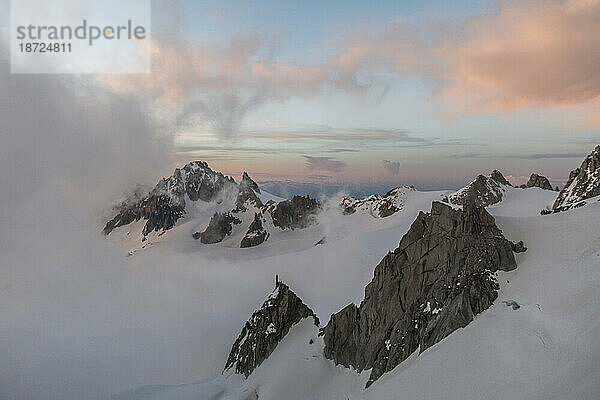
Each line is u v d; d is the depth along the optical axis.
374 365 59.53
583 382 37.00
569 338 43.59
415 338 57.00
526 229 67.81
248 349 85.62
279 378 70.88
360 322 67.88
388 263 68.44
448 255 61.66
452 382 45.66
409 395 47.56
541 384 39.62
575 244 58.72
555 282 52.56
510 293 54.16
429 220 68.56
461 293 55.31
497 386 42.19
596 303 46.28
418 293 61.91
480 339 48.97
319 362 70.38
